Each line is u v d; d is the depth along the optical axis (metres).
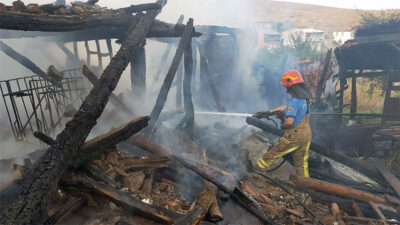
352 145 6.02
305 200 3.85
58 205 2.54
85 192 2.49
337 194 3.80
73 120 2.79
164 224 2.38
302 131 3.93
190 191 3.40
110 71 3.63
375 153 5.72
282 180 4.35
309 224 3.31
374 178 4.47
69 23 3.79
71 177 2.43
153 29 5.11
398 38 6.66
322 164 4.82
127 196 2.46
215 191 3.23
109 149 3.02
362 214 3.64
